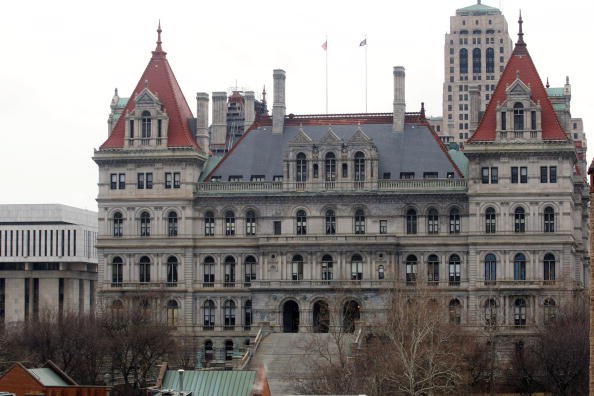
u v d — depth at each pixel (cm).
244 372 19125
